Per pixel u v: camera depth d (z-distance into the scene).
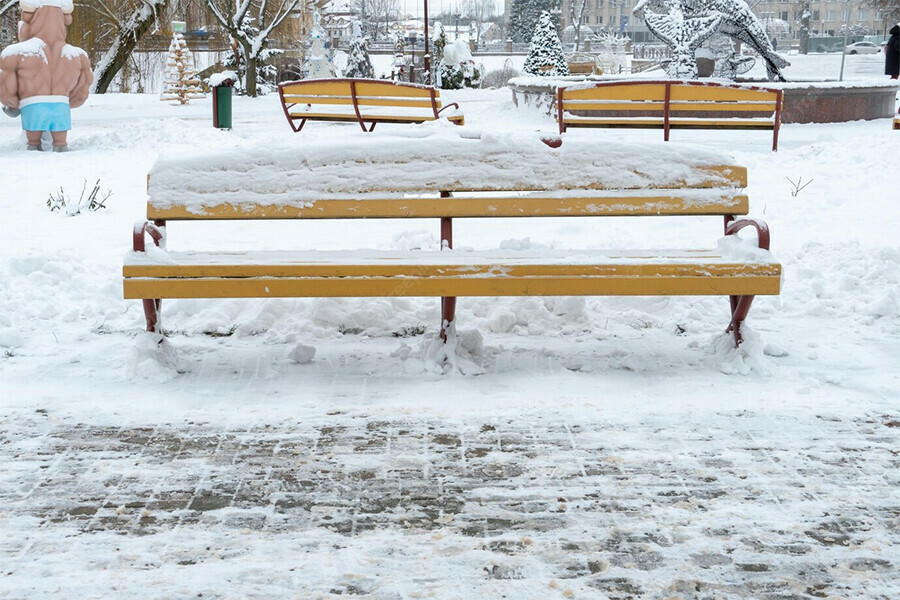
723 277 5.25
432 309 6.41
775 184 10.85
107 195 10.73
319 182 5.56
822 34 107.19
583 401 5.02
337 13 62.69
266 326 6.20
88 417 4.84
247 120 21.69
